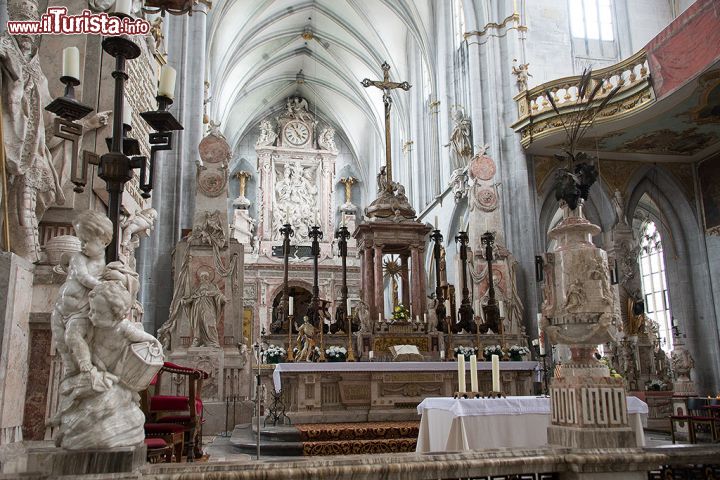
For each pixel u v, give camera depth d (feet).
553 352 51.39
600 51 65.46
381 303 45.68
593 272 15.98
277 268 110.01
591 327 15.75
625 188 59.93
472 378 24.99
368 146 133.69
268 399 38.63
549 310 16.75
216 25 88.17
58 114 16.75
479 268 56.70
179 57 62.44
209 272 49.93
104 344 12.39
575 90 55.52
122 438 12.14
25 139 18.04
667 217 61.87
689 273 60.08
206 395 46.21
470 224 59.98
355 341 42.91
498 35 64.64
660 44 46.39
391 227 46.55
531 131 56.59
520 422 24.18
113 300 12.25
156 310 55.57
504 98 62.75
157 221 57.41
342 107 133.28
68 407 12.03
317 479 12.25
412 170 104.53
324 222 123.54
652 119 50.62
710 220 58.75
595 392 15.11
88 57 27.53
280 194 123.24
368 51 111.24
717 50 41.11
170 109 61.57
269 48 117.70
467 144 72.38
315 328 42.68
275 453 29.66
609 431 14.87
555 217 72.02
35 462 11.66
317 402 36.40
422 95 100.12
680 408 38.27
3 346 14.84
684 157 59.82
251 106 132.67
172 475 11.59
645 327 55.47
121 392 12.46
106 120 27.25
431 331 44.11
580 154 18.83
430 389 37.99
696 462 14.34
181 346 47.88
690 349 58.70
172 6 24.77
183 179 61.41
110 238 13.42
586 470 13.82
